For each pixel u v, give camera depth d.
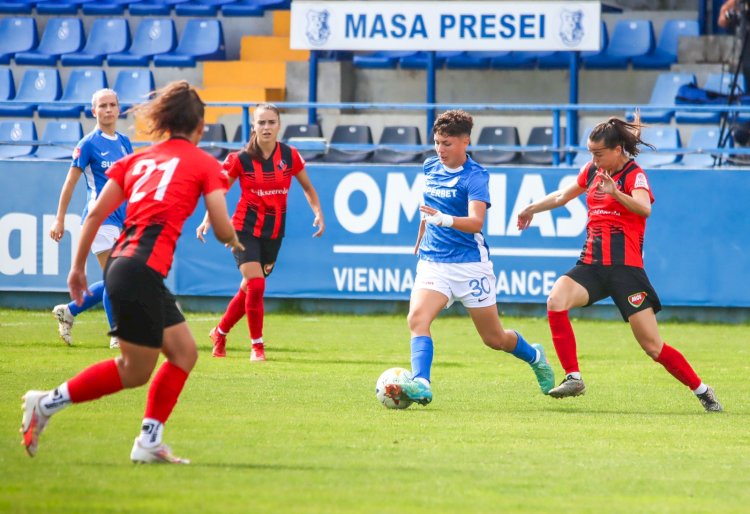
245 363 31.09
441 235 23.58
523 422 22.50
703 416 23.89
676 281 42.28
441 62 59.44
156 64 61.31
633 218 24.42
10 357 30.89
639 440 20.70
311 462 17.84
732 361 33.50
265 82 60.22
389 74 60.31
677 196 42.16
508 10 50.28
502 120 56.81
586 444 20.16
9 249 44.03
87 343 34.44
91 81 59.12
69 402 16.73
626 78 58.03
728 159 44.97
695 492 16.38
